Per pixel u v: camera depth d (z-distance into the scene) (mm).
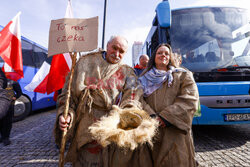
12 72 3648
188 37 3889
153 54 1827
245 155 2844
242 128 4684
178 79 1562
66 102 1357
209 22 4027
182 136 1458
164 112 1408
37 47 7773
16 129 5047
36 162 2719
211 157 2799
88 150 1413
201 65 3574
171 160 1375
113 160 1417
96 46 1419
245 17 4164
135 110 1288
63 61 3590
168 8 2844
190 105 1432
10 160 2797
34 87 5496
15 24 3592
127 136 1061
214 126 4988
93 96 1438
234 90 3168
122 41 1486
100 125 1133
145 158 1461
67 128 1396
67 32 1463
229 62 3572
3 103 3123
